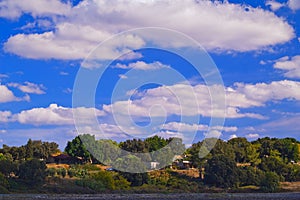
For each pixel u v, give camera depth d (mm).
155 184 101312
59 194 90062
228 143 120875
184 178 104938
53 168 101500
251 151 119938
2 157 110062
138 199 83375
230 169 105500
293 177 118062
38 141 126688
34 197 82688
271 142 135250
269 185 105250
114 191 95875
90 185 95125
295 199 87625
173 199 84250
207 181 104938
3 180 90438
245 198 88688
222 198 88000
